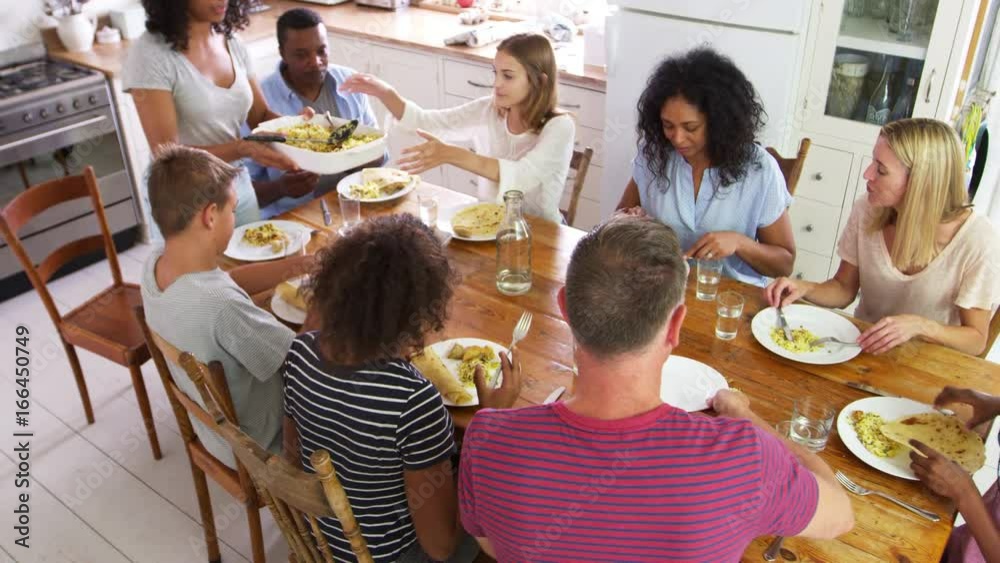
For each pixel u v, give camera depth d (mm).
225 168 1745
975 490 1356
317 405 1377
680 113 2053
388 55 4000
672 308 1007
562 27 3883
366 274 1305
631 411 1015
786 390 1677
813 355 1771
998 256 1803
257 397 1856
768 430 1338
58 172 3480
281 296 1995
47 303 2512
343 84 2725
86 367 3049
